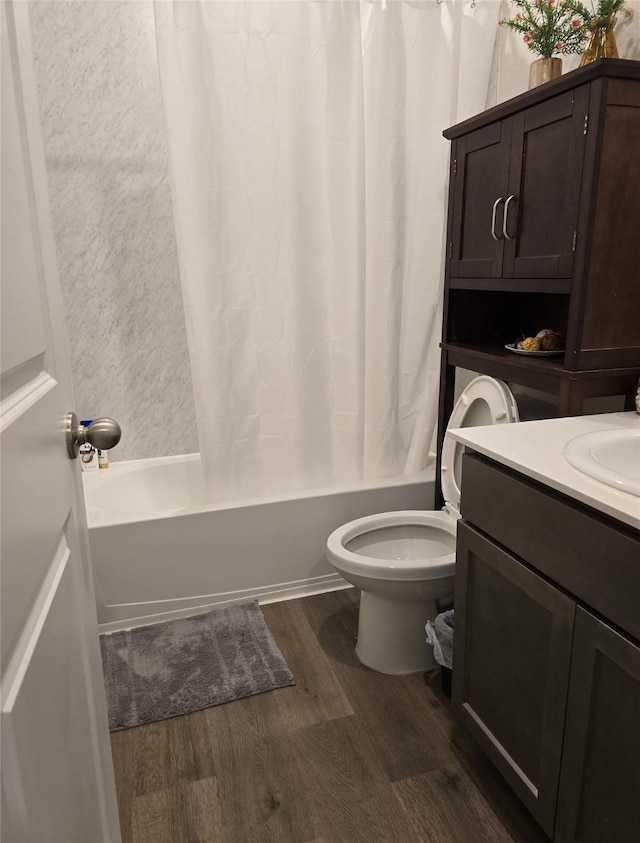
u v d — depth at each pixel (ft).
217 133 6.33
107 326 8.12
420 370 7.91
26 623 2.08
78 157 7.57
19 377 2.28
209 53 6.12
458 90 7.18
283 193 6.67
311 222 6.82
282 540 7.30
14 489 2.02
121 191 7.78
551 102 4.86
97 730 3.20
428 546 6.55
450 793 4.72
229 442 7.14
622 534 3.09
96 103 7.47
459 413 6.40
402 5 6.66
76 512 3.11
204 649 6.41
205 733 5.35
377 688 5.86
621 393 5.03
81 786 2.70
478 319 6.83
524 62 6.84
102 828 3.13
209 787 4.81
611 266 4.73
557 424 4.70
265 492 7.47
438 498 7.22
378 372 7.59
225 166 6.45
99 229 7.82
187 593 7.04
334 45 6.39
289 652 6.41
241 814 4.58
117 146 7.64
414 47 6.85
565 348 5.21
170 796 4.74
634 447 4.17
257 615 7.00
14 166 2.32
